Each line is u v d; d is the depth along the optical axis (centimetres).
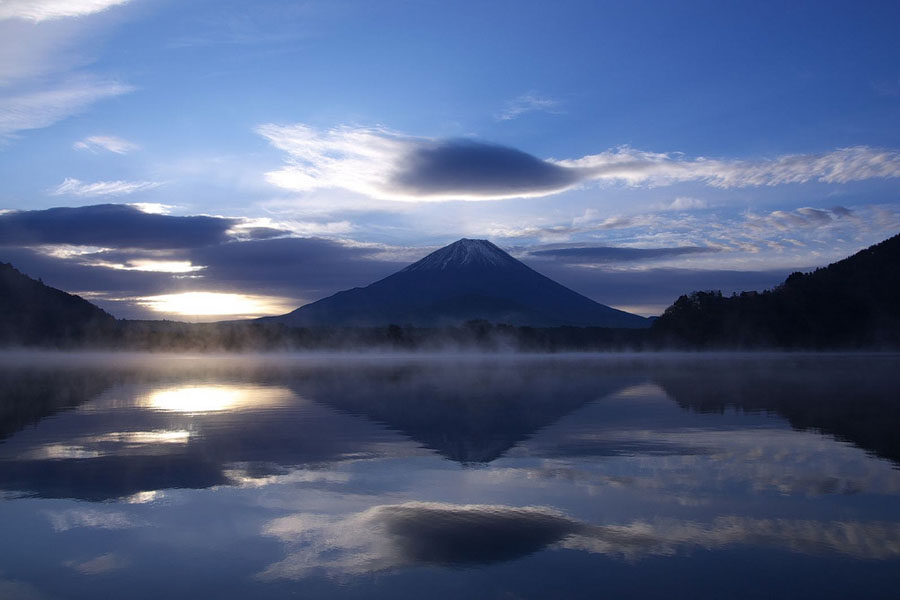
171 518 900
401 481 1110
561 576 698
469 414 2047
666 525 862
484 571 713
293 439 1544
